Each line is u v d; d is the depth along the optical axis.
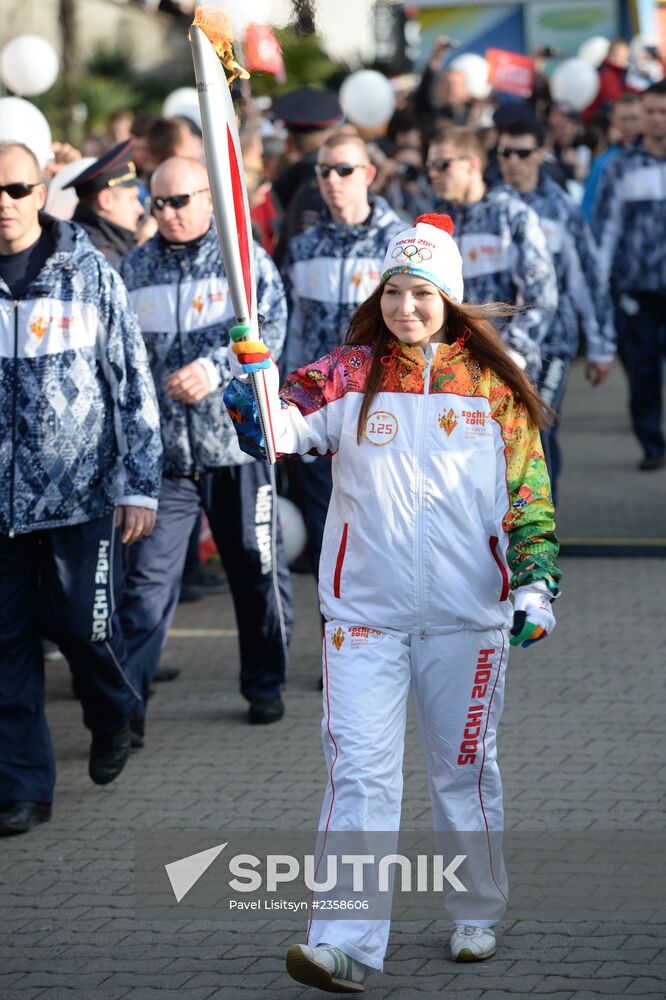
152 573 18.23
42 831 15.59
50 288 15.30
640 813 15.36
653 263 32.84
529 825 15.09
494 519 11.74
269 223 28.42
